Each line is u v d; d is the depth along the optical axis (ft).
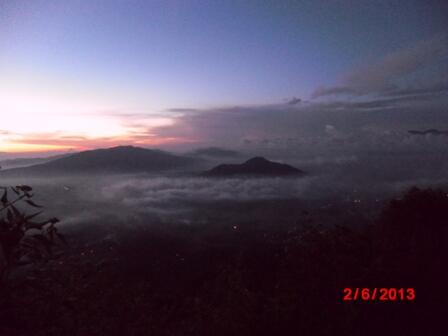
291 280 10.12
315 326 8.86
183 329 11.60
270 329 9.18
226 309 10.38
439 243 10.22
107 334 10.55
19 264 6.26
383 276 9.13
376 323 8.50
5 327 6.80
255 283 10.83
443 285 8.93
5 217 6.04
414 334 8.25
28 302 7.60
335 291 9.32
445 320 8.34
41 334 7.75
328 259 9.82
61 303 8.30
